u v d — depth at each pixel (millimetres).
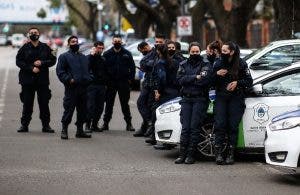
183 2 92750
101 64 39531
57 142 35312
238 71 28219
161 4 109250
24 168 27719
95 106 39719
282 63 40250
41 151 32188
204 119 29734
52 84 80812
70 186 24172
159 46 33000
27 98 38812
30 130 40125
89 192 23156
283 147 24531
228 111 28547
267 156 25250
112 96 40312
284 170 27578
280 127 24844
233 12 77125
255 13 120938
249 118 28688
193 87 28797
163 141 30156
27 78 38438
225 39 78125
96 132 39906
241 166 28469
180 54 33719
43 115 39188
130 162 29344
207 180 25406
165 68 33000
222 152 29062
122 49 39781
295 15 61812
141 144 34875
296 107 28312
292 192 23359
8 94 65438
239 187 24141
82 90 36625
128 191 23359
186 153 29203
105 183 24719
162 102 33344
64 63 36312
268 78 28922
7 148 33062
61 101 58469
